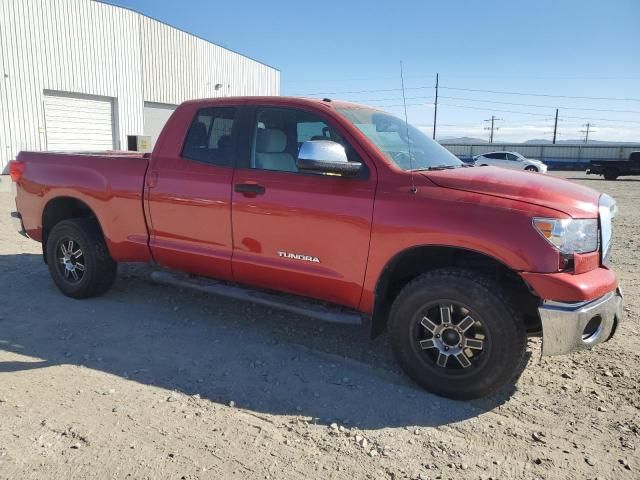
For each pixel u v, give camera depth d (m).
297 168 4.00
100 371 3.88
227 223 4.37
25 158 5.69
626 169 32.16
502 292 3.37
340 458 2.92
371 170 3.79
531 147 58.75
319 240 3.94
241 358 4.17
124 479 2.67
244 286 4.72
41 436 3.02
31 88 19.08
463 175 3.71
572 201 3.46
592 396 3.66
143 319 4.94
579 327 3.26
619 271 7.18
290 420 3.30
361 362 4.15
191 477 2.71
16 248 7.79
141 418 3.25
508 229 3.30
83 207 5.61
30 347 4.27
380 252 3.69
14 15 18.31
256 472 2.77
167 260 4.83
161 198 4.72
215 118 4.56
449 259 3.82
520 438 3.16
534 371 4.03
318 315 4.11
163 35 24.84
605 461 2.95
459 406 3.52
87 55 21.14
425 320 3.61
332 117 4.02
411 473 2.81
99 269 5.27
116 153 6.16
